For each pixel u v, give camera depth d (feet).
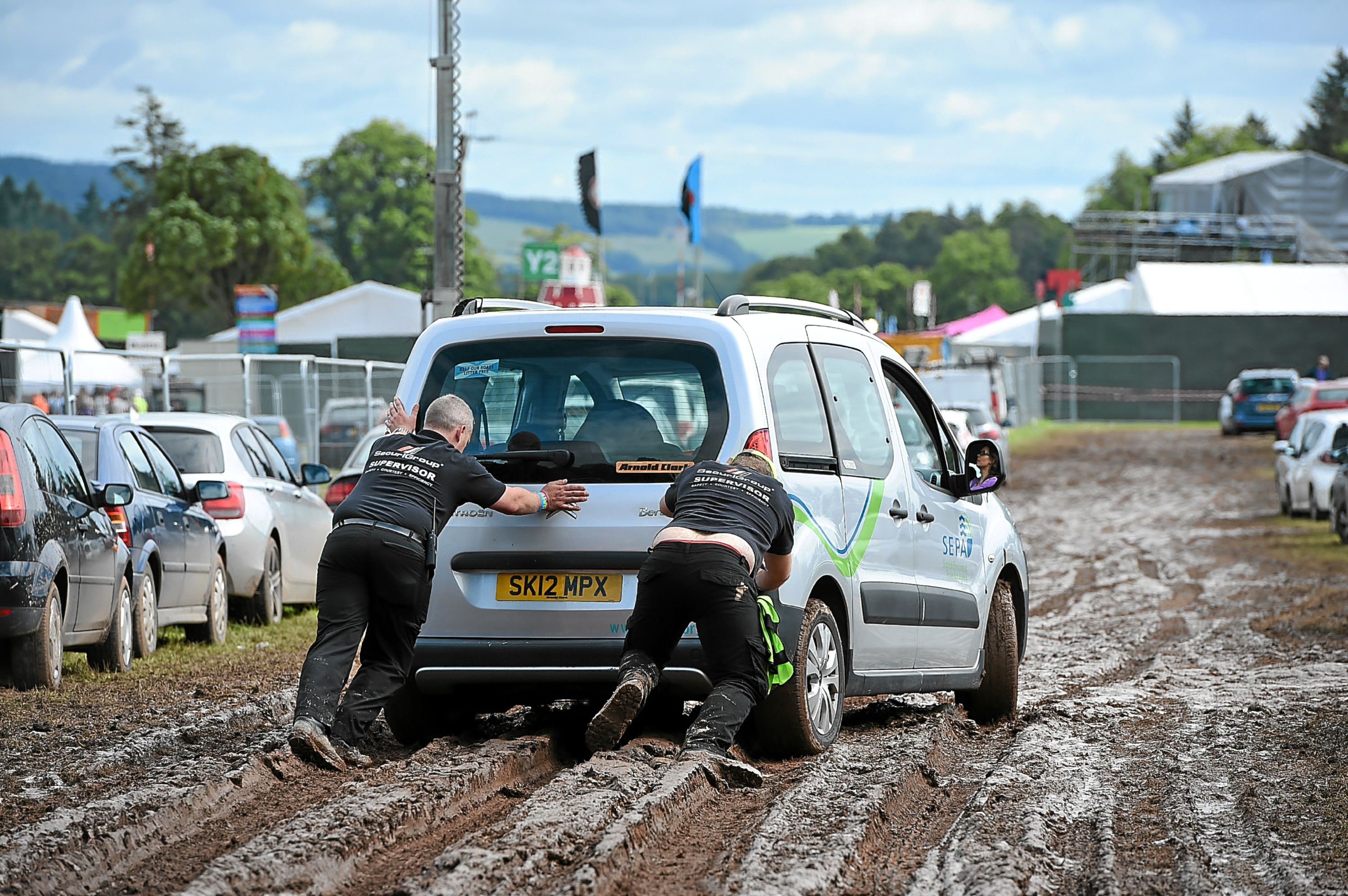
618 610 79.77
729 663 76.95
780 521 78.74
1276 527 289.74
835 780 76.28
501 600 80.94
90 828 63.57
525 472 82.58
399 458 79.77
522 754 79.25
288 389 350.02
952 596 99.66
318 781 74.13
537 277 543.80
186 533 136.05
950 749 91.66
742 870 59.21
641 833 63.41
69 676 114.83
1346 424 296.10
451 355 85.51
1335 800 75.56
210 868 57.31
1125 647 148.36
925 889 58.08
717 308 85.46
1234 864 63.77
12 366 163.53
